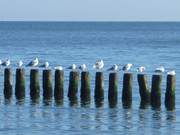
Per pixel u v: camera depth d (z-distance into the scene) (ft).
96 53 345.31
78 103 155.43
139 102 156.56
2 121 136.87
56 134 126.21
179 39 566.36
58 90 158.61
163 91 177.17
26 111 147.13
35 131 128.47
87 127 132.16
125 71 168.96
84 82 156.15
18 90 162.30
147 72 232.94
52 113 145.18
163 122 137.49
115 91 154.92
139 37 628.69
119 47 414.41
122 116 142.61
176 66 261.24
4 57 308.40
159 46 427.33
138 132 128.98
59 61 283.38
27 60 289.53
